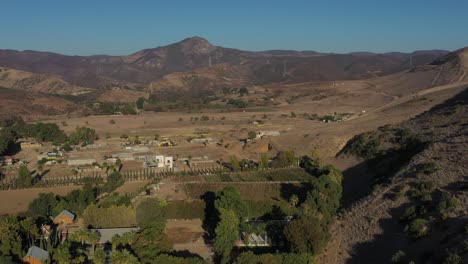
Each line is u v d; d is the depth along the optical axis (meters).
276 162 158.25
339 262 82.69
